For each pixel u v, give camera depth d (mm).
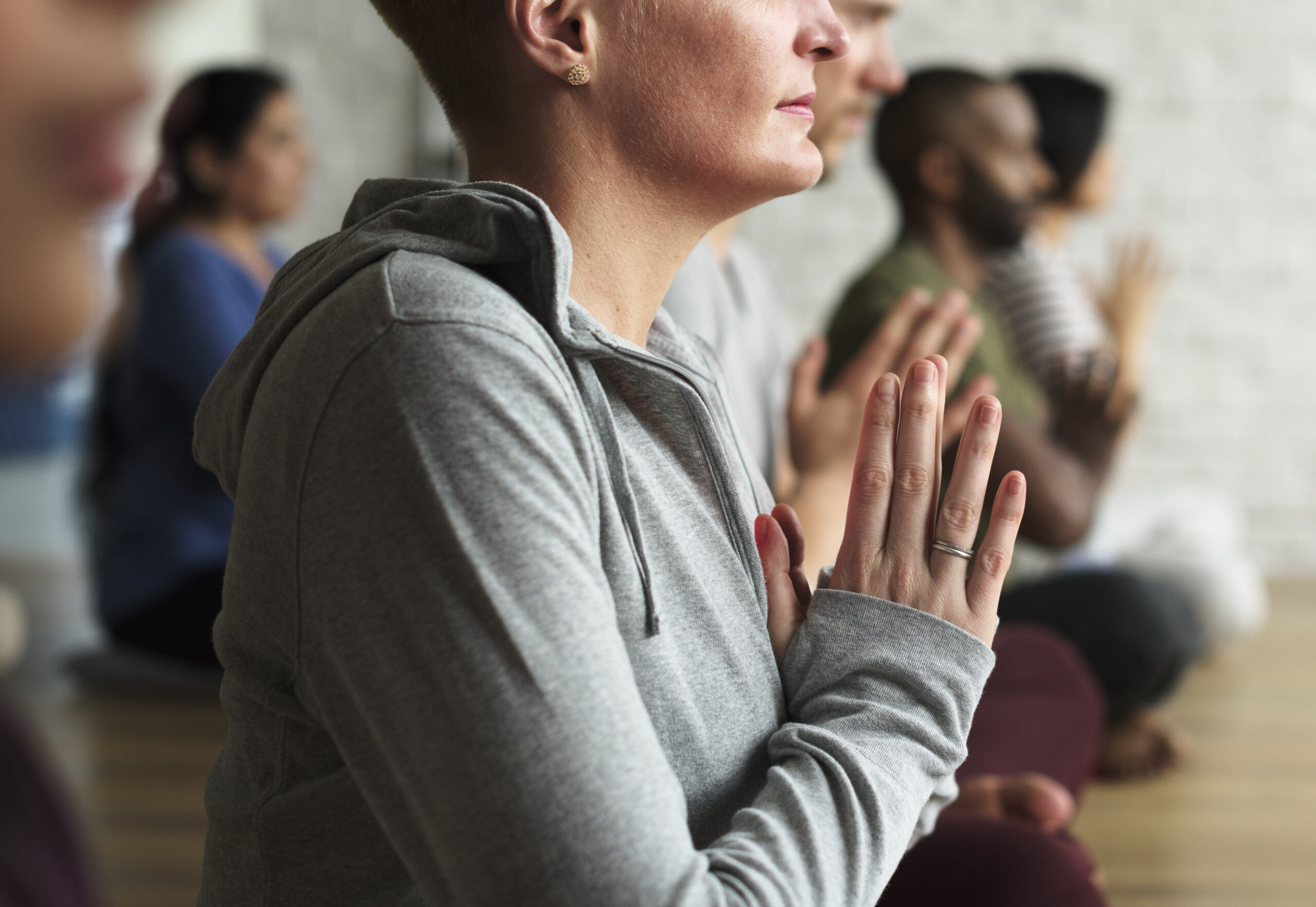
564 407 570
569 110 666
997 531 671
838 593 663
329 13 3990
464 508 527
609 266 691
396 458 533
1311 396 4090
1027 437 1778
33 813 316
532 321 586
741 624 658
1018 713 1308
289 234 3990
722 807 623
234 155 2658
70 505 3941
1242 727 2605
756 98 660
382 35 4035
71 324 251
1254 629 3422
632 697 543
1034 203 2033
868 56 1428
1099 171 2631
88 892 330
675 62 652
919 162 1903
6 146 229
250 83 2680
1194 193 4070
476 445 533
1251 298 4082
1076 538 1859
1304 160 4035
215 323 2553
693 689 626
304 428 556
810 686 654
